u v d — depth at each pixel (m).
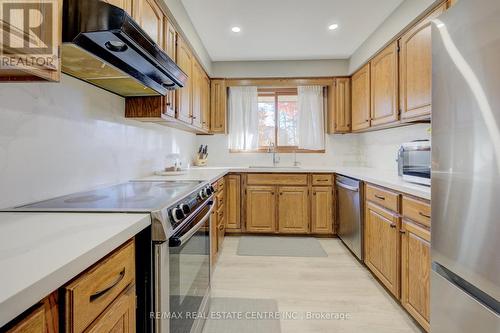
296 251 2.92
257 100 3.98
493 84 0.85
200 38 2.94
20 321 0.47
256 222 3.44
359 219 2.52
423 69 2.04
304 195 3.39
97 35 1.05
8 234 0.73
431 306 1.21
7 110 1.04
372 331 1.61
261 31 2.79
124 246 0.83
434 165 1.16
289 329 1.63
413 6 2.11
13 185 1.06
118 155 1.86
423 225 1.55
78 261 0.59
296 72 3.61
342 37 2.94
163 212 1.02
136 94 1.86
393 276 1.90
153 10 1.77
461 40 0.99
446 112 1.08
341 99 3.62
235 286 2.15
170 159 2.67
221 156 4.03
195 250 1.50
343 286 2.15
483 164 0.90
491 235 0.87
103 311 0.71
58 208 1.04
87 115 1.53
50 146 1.25
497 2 0.84
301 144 3.93
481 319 0.93
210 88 3.68
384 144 3.20
